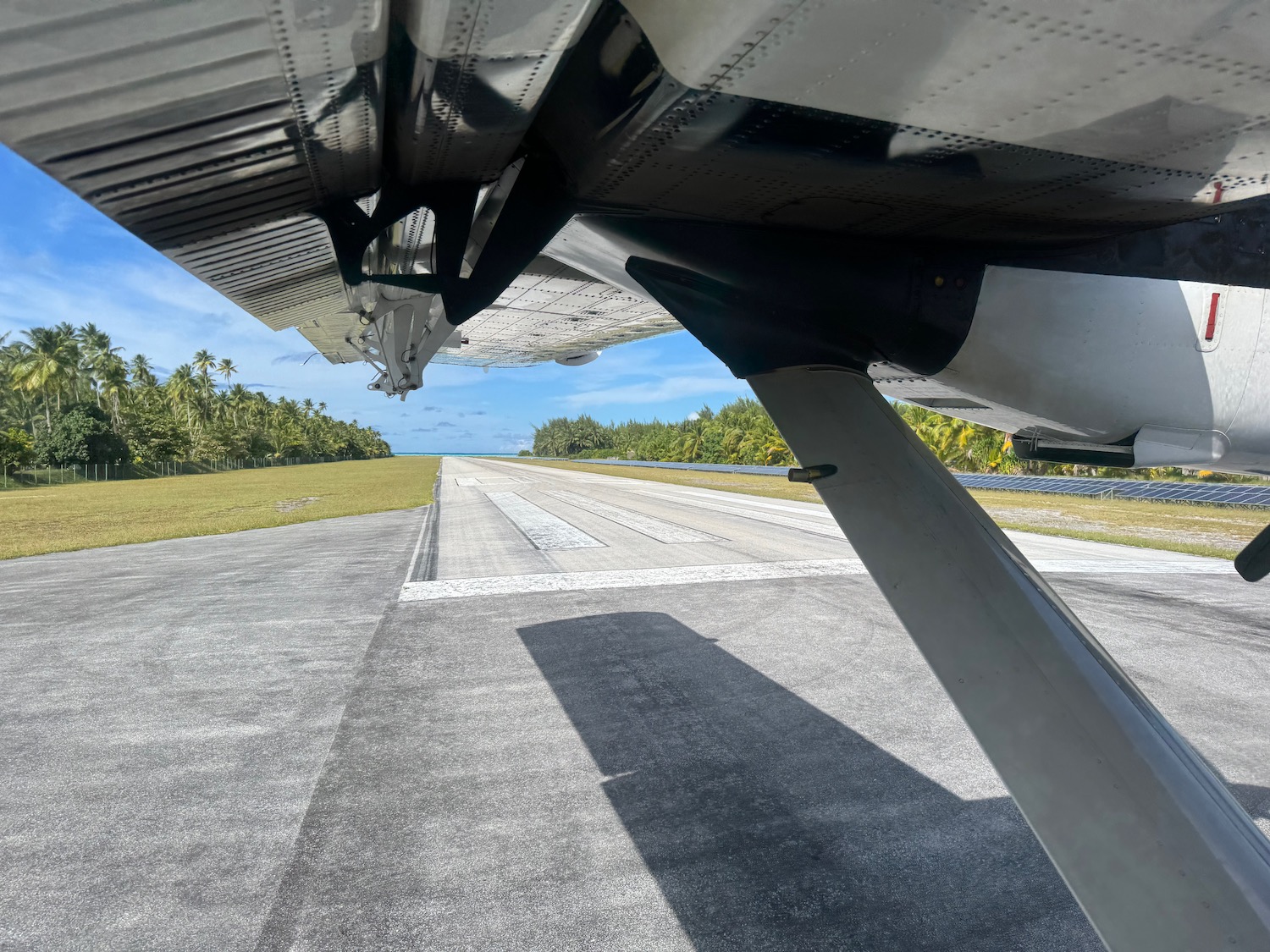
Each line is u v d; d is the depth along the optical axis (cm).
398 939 222
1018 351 215
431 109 142
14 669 520
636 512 1789
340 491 3105
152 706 440
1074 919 228
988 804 306
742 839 280
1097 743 146
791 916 231
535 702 439
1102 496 2153
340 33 107
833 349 213
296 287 265
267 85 116
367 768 349
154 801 317
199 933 226
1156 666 497
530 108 146
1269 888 131
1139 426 232
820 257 206
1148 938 133
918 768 341
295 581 858
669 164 163
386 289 283
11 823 298
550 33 117
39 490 3891
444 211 191
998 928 223
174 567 1001
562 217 191
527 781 333
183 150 130
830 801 311
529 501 2200
